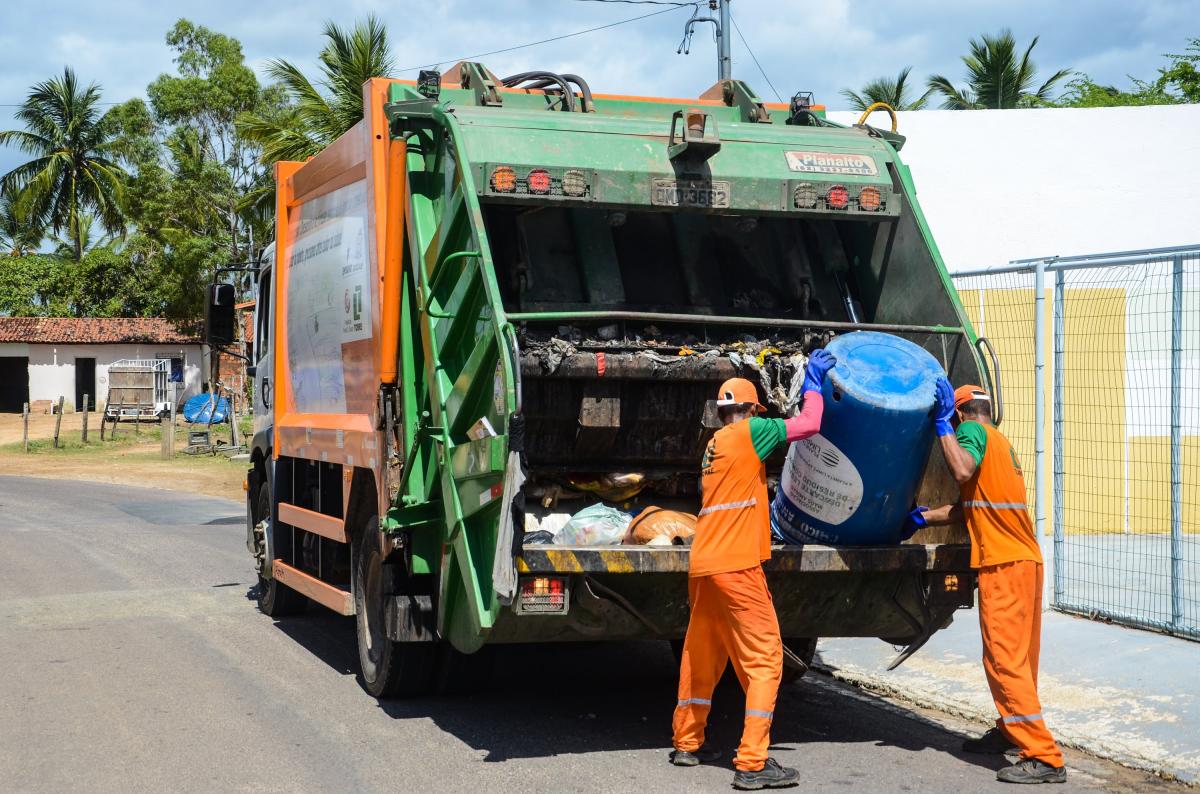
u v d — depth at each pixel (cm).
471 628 564
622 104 714
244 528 1564
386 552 646
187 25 4094
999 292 1171
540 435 608
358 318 709
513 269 636
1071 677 699
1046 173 1391
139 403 3684
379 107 677
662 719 647
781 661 532
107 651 809
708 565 525
